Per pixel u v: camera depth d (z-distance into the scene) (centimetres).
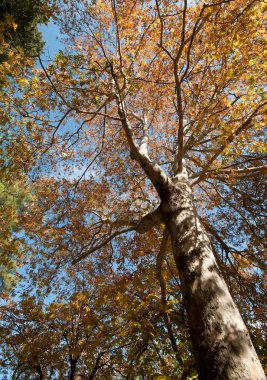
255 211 923
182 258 472
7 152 755
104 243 704
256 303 826
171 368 675
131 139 687
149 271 823
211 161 611
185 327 780
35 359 859
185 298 432
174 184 598
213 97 666
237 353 343
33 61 710
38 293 949
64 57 595
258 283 893
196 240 488
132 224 710
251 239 906
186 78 765
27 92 655
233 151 582
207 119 628
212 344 360
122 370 861
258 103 614
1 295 946
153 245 850
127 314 749
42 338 865
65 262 923
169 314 797
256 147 609
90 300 929
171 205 563
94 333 865
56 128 718
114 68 764
